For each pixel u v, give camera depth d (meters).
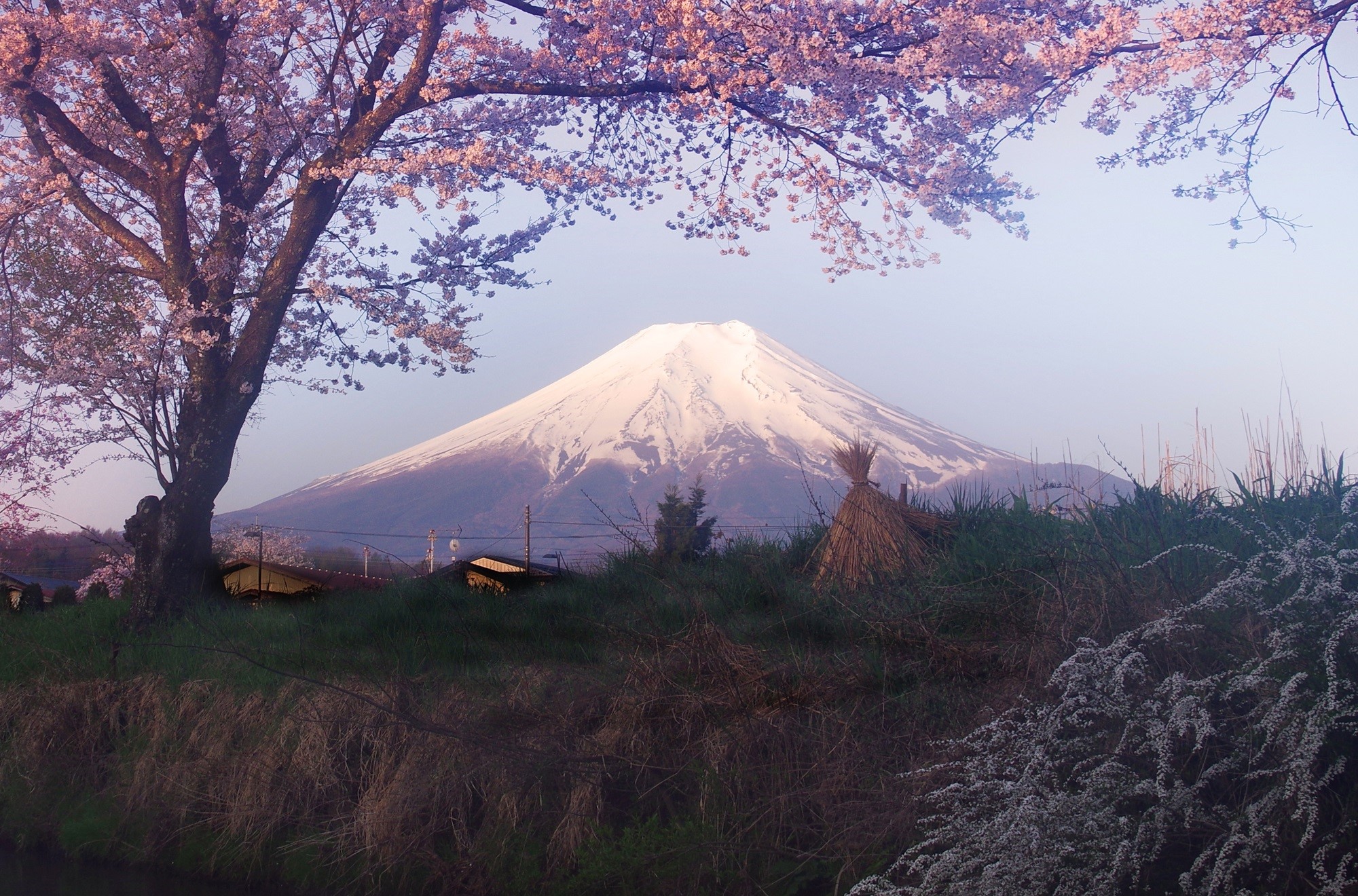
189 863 5.84
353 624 7.28
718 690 4.89
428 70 9.00
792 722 4.68
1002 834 3.04
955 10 7.25
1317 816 2.88
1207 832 3.11
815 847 4.25
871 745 4.37
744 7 7.54
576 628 6.24
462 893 4.83
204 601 8.98
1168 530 4.83
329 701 5.89
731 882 4.26
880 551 6.45
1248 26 6.39
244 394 9.21
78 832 6.37
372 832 5.18
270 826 5.65
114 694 7.17
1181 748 3.27
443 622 6.92
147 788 6.32
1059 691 3.64
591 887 4.50
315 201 9.13
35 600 14.34
